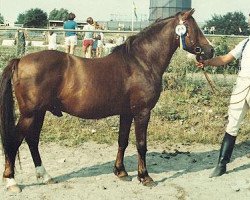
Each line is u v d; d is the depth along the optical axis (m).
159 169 6.40
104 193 5.39
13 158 5.32
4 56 11.29
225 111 9.46
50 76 5.17
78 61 5.39
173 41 5.80
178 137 7.91
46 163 6.50
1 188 5.43
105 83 5.43
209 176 6.09
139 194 5.39
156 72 5.72
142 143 5.70
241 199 5.32
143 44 5.71
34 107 5.16
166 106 9.55
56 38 13.52
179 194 5.41
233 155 7.16
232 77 10.80
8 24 26.91
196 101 9.92
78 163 6.55
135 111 5.66
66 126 8.25
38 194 5.29
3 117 5.17
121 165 5.94
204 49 5.80
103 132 8.09
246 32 42.62
